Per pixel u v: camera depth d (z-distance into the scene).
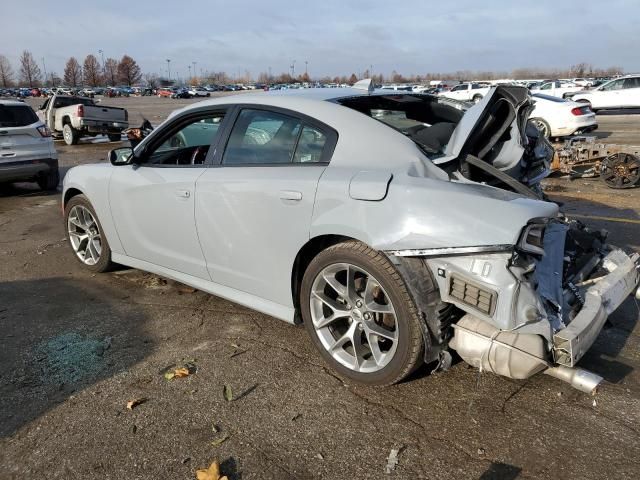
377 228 2.80
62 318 4.10
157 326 3.92
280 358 3.42
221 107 3.82
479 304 2.56
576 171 9.82
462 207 2.62
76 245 5.22
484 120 3.12
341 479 2.38
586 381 2.48
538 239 2.52
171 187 3.89
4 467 2.50
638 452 2.50
